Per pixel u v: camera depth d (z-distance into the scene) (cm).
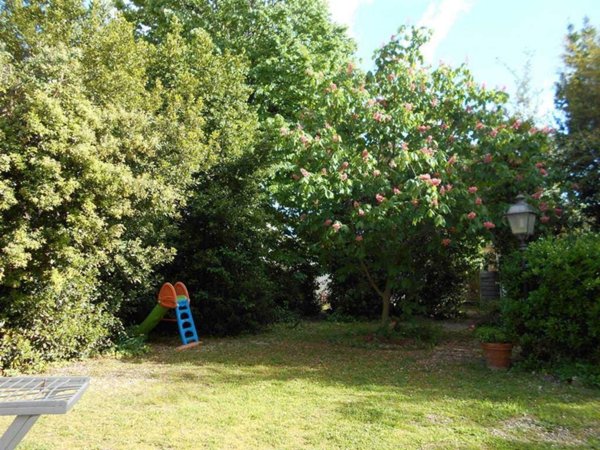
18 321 680
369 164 796
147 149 780
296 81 1360
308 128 908
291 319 1269
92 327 779
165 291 916
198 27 1372
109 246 725
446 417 473
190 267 1046
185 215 1023
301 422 458
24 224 612
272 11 1411
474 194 786
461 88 894
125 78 800
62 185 606
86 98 710
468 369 686
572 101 841
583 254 609
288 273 1367
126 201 714
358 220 809
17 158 573
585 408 497
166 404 518
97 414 481
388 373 666
